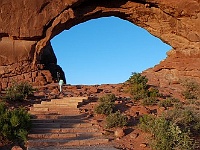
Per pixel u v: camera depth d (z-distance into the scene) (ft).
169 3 83.97
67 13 81.51
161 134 30.19
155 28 92.12
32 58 79.97
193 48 85.15
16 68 77.30
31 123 34.53
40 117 38.68
